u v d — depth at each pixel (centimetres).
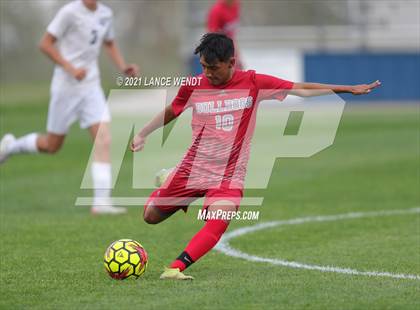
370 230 3195
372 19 10575
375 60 9569
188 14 10750
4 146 3959
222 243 2936
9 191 4281
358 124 7631
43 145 3900
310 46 10281
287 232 3164
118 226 3288
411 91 9556
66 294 2158
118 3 13725
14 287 2250
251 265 2564
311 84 2419
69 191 4278
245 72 2423
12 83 12875
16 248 2838
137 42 13850
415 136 6662
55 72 3778
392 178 4625
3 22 12950
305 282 2278
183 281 2277
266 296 2100
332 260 2634
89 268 2497
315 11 10725
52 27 3656
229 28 6012
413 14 10550
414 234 3100
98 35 3741
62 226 3284
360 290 2172
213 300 2058
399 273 2425
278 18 10738
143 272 2345
